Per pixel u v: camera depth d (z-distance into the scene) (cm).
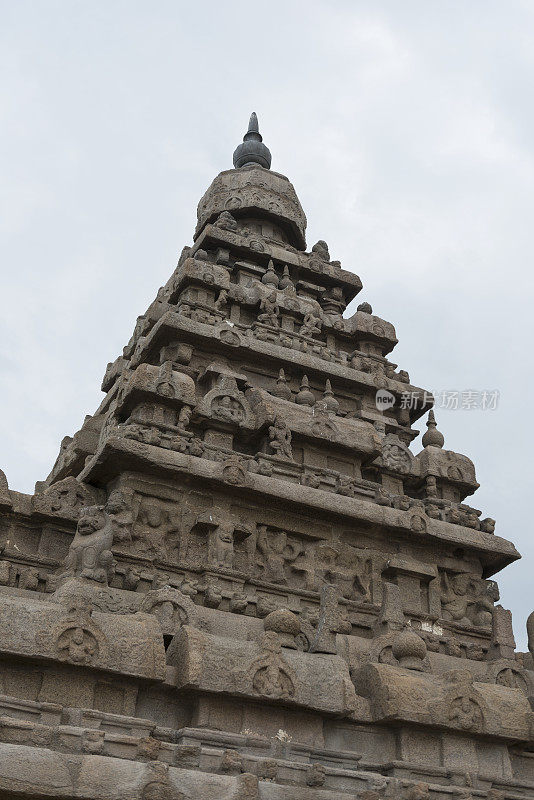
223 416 2305
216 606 1950
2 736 1307
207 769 1444
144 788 1318
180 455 2105
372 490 2394
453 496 2612
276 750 1582
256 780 1403
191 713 1611
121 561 1956
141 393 2212
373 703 1738
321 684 1691
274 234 3244
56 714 1420
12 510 1991
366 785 1576
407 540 2361
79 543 1914
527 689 2011
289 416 2411
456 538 2391
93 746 1354
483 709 1791
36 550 2006
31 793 1255
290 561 2192
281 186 3319
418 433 2812
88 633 1522
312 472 2308
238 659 1625
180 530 2069
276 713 1656
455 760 1747
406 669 1819
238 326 2717
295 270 3089
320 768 1527
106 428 2345
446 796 1650
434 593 2320
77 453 2459
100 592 1822
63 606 1534
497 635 2200
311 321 2838
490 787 1734
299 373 2708
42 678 1495
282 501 2178
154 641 1573
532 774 1859
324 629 1814
